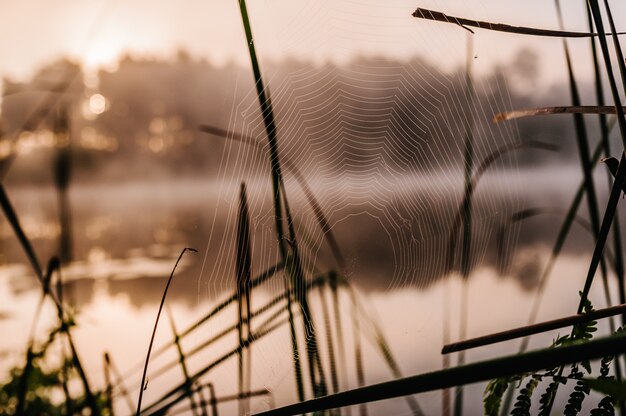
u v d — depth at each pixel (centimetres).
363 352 385
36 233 1138
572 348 57
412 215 478
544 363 58
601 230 103
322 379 213
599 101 149
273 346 249
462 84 288
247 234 165
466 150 240
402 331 352
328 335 231
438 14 123
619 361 130
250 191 222
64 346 181
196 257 1000
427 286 410
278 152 188
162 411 160
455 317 405
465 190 244
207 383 185
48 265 170
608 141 155
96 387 297
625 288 168
